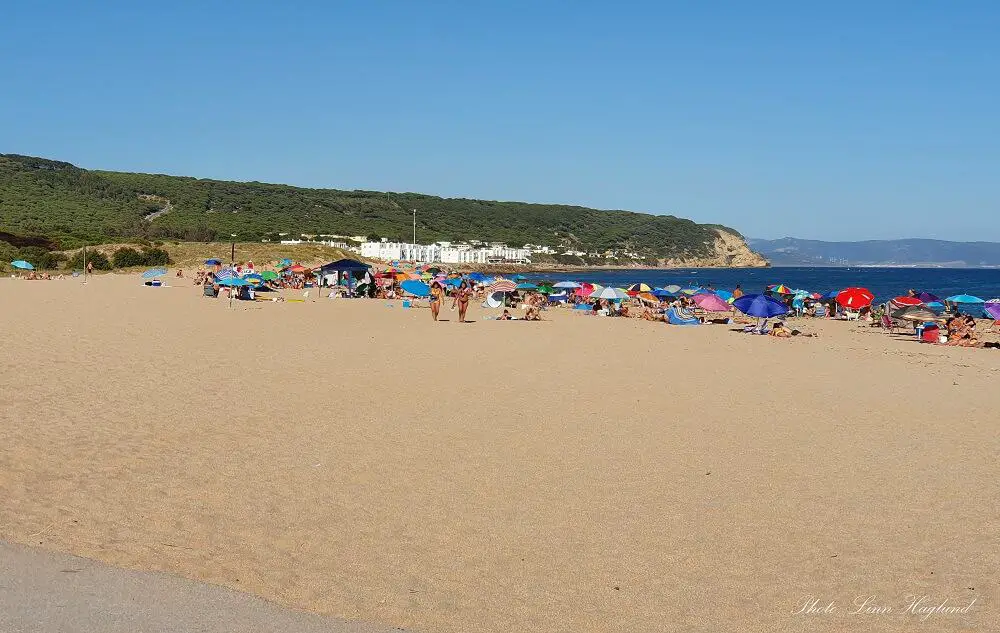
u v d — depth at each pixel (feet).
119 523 22.80
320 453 32.12
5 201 466.29
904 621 18.81
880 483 30.12
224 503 25.35
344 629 16.85
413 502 26.55
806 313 146.72
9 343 60.08
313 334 79.00
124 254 299.79
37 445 30.48
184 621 16.34
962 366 67.67
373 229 620.49
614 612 18.94
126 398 40.73
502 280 133.18
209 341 68.85
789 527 25.14
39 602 16.65
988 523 25.75
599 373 56.08
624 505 26.94
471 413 41.06
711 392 49.24
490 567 21.40
